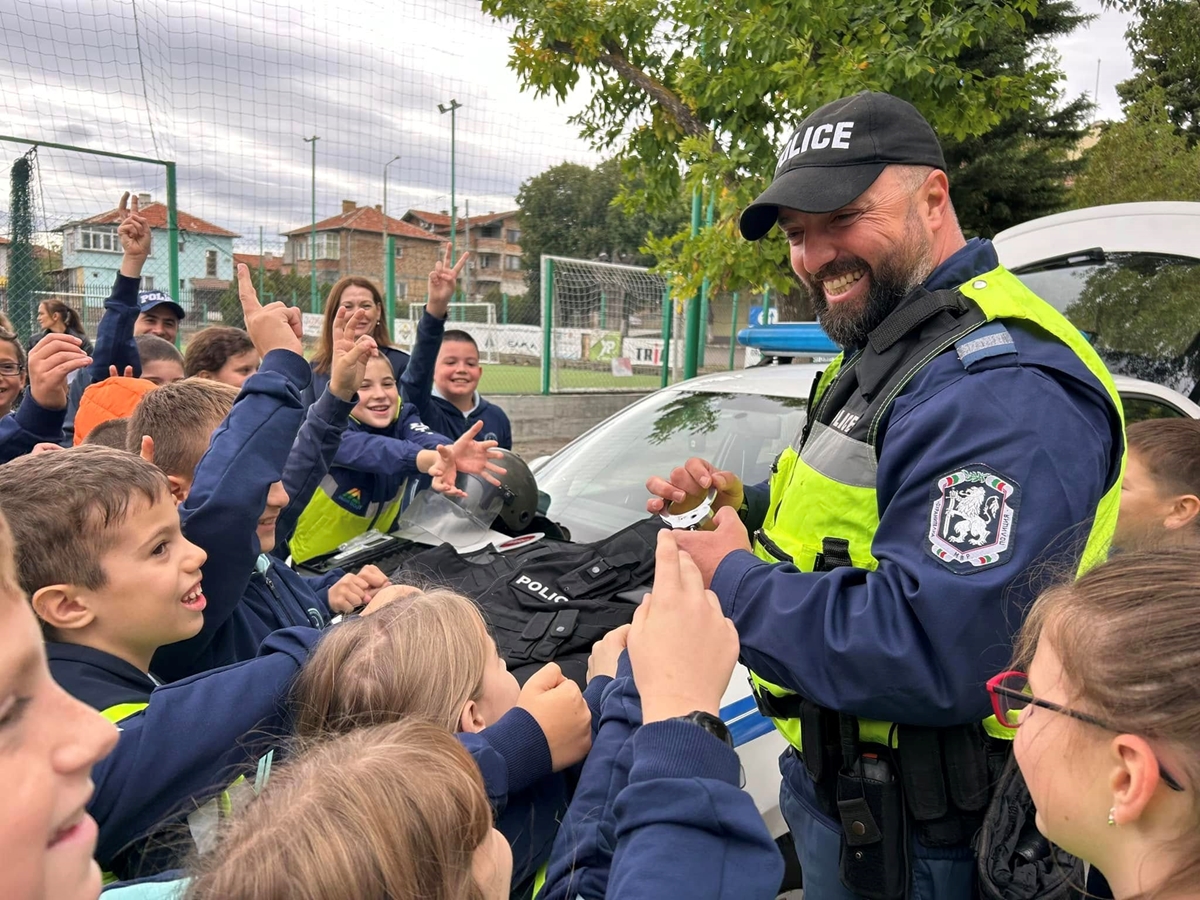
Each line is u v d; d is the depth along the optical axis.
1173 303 3.91
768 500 1.90
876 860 1.34
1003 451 1.13
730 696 1.97
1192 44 10.52
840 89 4.61
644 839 0.90
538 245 21.23
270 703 1.23
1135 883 0.77
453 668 1.16
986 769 1.27
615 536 2.23
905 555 1.18
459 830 0.79
